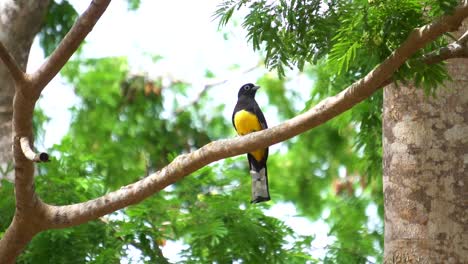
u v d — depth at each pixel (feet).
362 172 54.70
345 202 64.80
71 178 42.04
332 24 26.91
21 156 27.66
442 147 30.89
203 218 40.47
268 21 26.84
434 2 24.94
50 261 37.37
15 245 30.45
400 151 31.37
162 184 28.02
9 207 38.68
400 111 31.55
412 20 24.86
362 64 27.71
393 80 26.11
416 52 25.52
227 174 43.75
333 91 49.19
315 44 27.43
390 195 31.50
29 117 27.43
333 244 46.70
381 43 25.52
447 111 31.07
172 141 73.36
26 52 45.50
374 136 48.85
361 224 50.57
